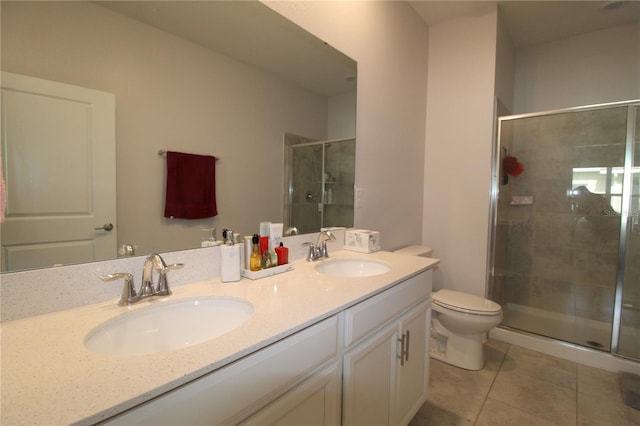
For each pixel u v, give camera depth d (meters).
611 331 2.27
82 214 0.89
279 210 1.49
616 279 2.28
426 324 1.57
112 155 0.94
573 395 1.76
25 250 0.79
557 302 2.63
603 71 2.65
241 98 1.31
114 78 0.94
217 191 1.24
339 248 1.82
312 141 1.65
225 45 1.24
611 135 2.30
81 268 0.87
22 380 0.54
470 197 2.51
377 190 2.14
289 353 0.78
